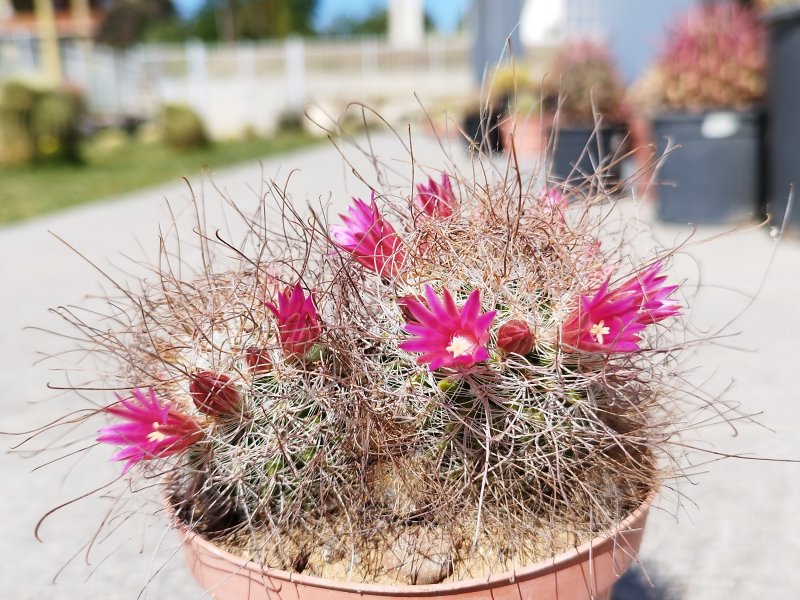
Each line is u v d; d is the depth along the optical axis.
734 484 0.32
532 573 0.14
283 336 0.16
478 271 0.17
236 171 1.46
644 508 0.16
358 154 1.29
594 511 0.16
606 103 0.88
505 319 0.16
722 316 0.51
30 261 0.76
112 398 0.36
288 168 1.40
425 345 0.14
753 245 0.69
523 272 0.16
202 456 0.16
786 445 0.34
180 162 1.81
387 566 0.15
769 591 0.25
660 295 0.16
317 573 0.15
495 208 0.18
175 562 0.27
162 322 0.18
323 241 0.19
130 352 0.18
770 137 0.71
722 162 0.74
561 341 0.15
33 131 1.75
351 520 0.16
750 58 0.74
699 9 0.83
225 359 0.17
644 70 1.14
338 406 0.15
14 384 0.44
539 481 0.16
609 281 0.16
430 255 0.17
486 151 0.22
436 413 0.15
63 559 0.28
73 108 1.83
